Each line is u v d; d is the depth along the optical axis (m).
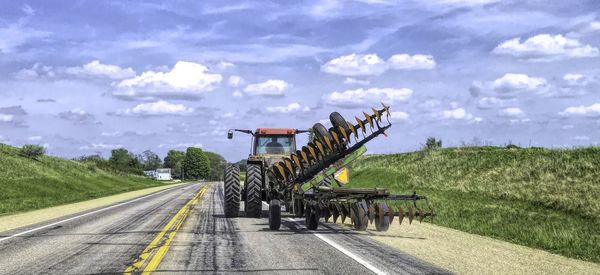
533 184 23.81
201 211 18.94
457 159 35.31
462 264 7.78
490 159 31.91
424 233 12.14
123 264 7.58
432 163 36.62
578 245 10.68
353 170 47.91
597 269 8.05
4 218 17.12
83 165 69.94
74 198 33.25
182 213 17.86
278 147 17.09
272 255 8.33
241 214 17.16
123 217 16.31
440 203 21.48
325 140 12.22
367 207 11.60
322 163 12.77
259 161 16.20
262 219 15.24
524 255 9.12
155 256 8.26
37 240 10.50
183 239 10.39
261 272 6.93
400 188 32.59
